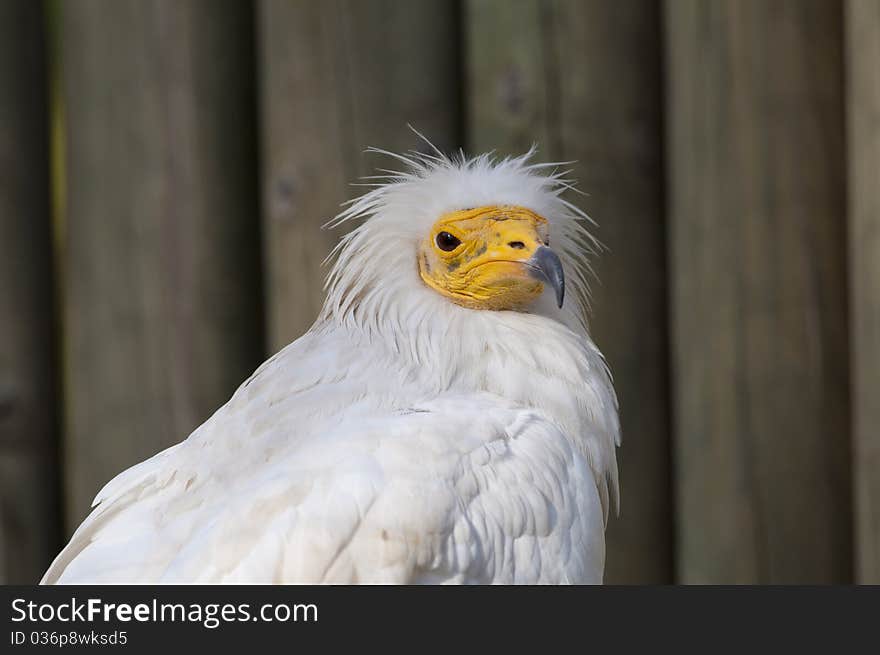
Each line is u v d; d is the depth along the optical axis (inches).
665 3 370.6
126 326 390.6
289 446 231.8
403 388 247.9
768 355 351.9
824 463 351.9
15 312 402.6
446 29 383.6
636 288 372.8
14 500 399.5
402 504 214.2
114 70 392.2
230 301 393.7
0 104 402.9
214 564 207.6
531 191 271.7
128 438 389.7
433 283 266.4
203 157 390.6
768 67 351.9
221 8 393.7
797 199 350.9
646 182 375.2
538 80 370.3
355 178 376.2
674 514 376.5
